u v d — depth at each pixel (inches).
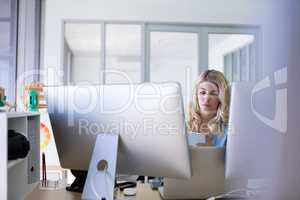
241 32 145.7
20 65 130.4
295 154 30.5
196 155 45.5
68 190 54.6
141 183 58.1
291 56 29.9
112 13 143.2
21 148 47.1
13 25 130.2
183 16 146.4
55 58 135.9
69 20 139.5
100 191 43.2
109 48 144.3
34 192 54.1
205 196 46.5
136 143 41.1
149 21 145.1
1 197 41.6
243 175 41.0
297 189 30.5
